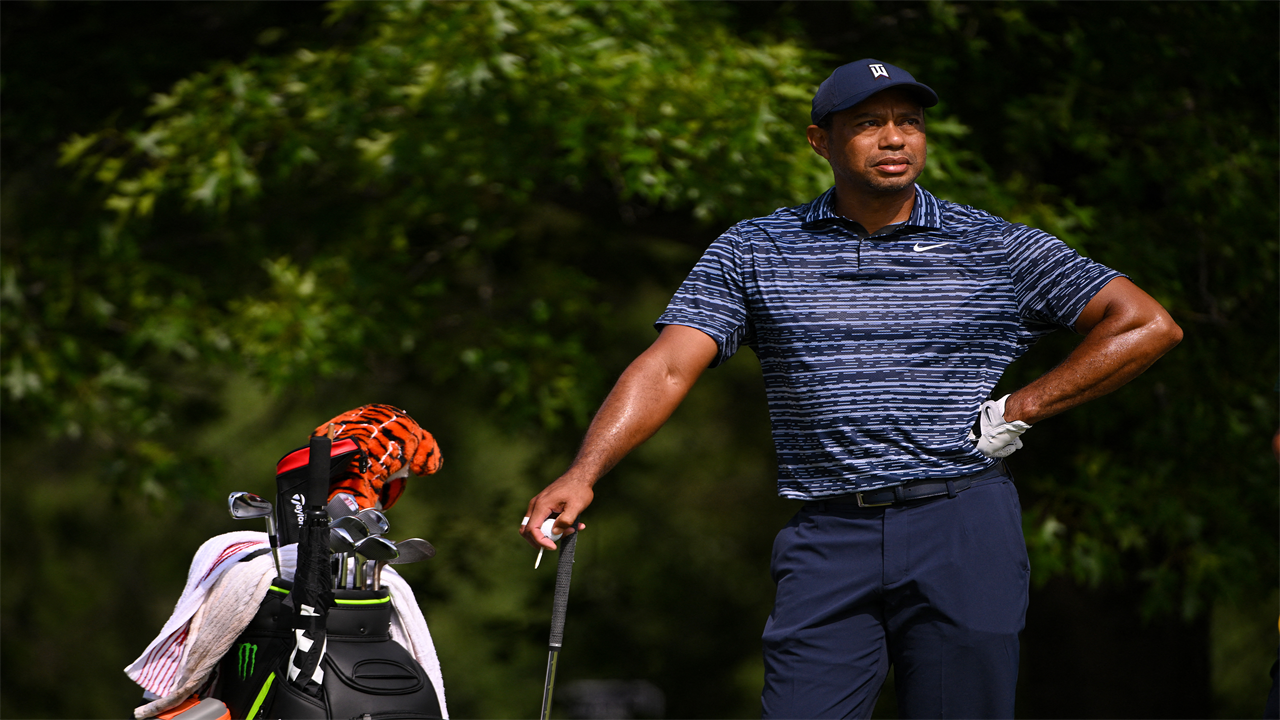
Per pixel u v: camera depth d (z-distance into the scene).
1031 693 29.95
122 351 29.34
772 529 51.25
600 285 33.44
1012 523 9.98
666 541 51.31
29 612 53.56
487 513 38.81
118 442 30.77
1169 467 24.86
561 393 28.31
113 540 55.88
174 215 30.86
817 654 10.12
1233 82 24.47
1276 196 24.50
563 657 40.81
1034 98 24.48
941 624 9.80
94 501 54.84
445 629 51.56
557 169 24.09
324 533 10.37
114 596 56.03
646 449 49.09
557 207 31.05
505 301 31.06
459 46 22.28
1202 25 24.70
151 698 10.82
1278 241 24.64
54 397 28.14
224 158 24.08
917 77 24.72
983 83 26.05
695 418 49.47
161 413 30.09
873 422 9.86
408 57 22.78
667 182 23.05
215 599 10.62
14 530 53.94
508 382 27.77
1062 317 9.82
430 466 11.57
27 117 28.92
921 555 9.80
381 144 23.67
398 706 10.39
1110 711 28.89
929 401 9.83
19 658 52.31
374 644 10.66
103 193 29.22
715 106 22.19
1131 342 9.43
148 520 53.69
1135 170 24.58
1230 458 25.28
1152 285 23.75
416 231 31.25
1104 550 24.50
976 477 9.93
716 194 22.77
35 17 29.91
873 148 9.94
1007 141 25.62
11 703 52.09
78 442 49.91
